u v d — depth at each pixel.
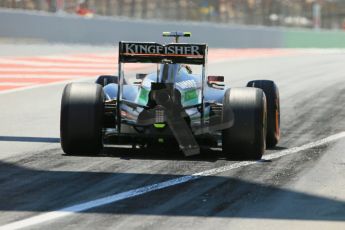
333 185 26.36
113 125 32.59
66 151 31.36
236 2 144.12
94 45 101.94
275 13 150.38
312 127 41.62
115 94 33.12
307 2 156.12
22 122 42.47
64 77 66.62
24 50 87.75
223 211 22.53
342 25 165.00
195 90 31.83
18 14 94.06
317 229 20.83
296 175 28.05
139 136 30.67
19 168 28.84
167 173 27.94
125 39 108.00
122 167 28.98
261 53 105.50
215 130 30.88
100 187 25.48
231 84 64.25
